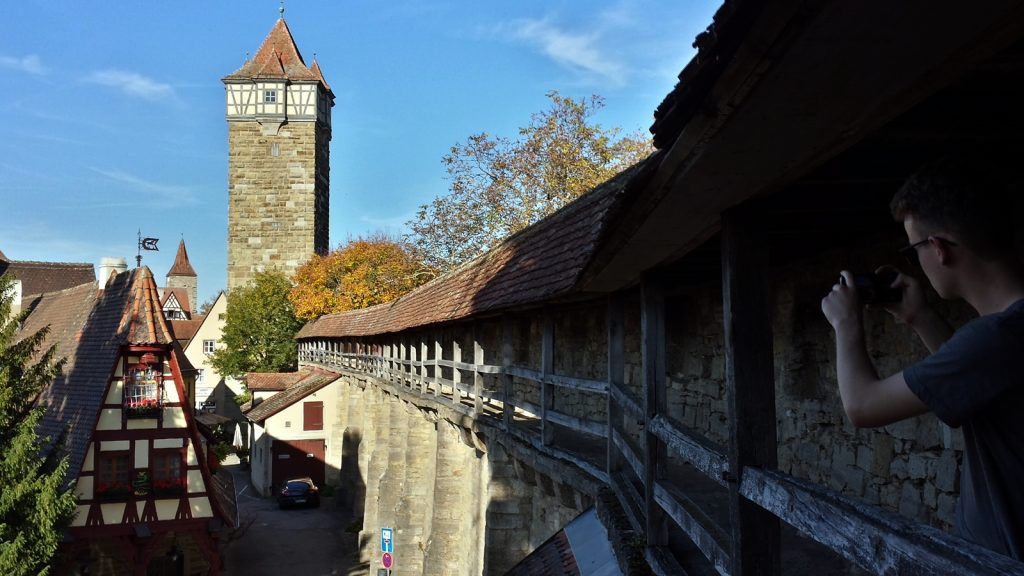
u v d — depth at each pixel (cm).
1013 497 154
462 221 3044
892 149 262
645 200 310
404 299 2100
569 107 2900
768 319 296
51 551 1301
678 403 739
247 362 4956
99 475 1645
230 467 4459
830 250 465
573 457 762
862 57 173
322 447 3609
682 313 731
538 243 1009
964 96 226
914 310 188
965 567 139
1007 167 282
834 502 201
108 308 1917
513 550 1052
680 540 481
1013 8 149
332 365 3584
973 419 159
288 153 5281
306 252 5262
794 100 196
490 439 1080
